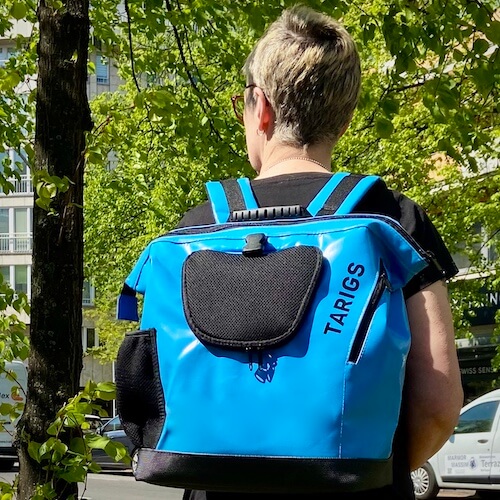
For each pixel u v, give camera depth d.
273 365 1.38
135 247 19.61
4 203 38.28
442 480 11.51
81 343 2.93
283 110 1.67
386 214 1.57
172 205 6.88
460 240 13.02
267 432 1.36
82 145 2.95
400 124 11.23
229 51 5.93
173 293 1.49
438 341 1.47
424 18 3.75
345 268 1.42
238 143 5.59
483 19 3.68
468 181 12.48
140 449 1.48
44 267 2.84
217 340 1.40
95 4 5.90
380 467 1.37
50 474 2.69
